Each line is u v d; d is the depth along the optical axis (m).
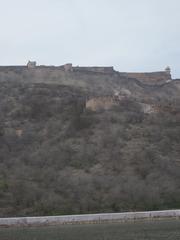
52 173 94.88
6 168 96.81
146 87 183.38
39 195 86.62
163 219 79.62
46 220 75.81
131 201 88.31
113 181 93.06
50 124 118.38
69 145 107.31
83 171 97.75
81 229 69.06
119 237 59.12
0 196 85.44
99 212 84.50
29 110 126.00
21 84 147.12
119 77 182.75
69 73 178.25
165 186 93.06
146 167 98.19
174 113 125.00
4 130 115.75
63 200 86.19
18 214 81.50
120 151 104.12
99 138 109.38
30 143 111.00
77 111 121.44
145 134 111.81
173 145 109.69
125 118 119.44
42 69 176.75
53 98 132.38
